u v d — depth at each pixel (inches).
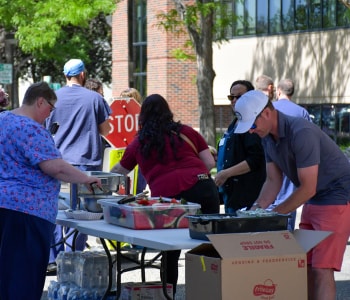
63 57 2337.6
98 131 620.7
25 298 415.2
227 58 2149.4
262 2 2039.9
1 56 2064.5
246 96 396.5
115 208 415.8
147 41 2297.0
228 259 339.9
